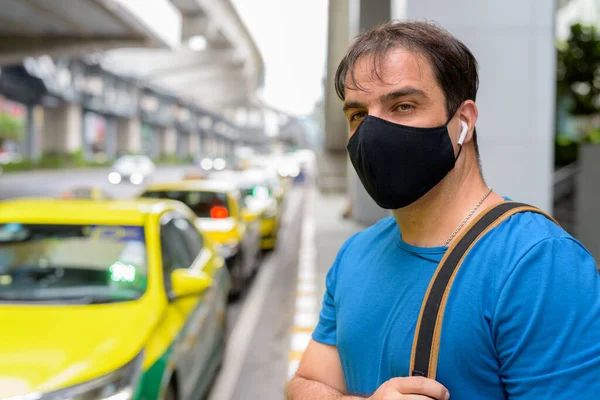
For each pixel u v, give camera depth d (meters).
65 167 47.88
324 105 21.62
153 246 3.62
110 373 2.57
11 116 67.88
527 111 5.40
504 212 0.95
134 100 73.75
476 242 0.93
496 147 5.41
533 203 5.42
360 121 1.10
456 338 0.89
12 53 28.67
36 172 40.75
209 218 7.51
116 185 32.22
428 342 0.91
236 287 7.18
